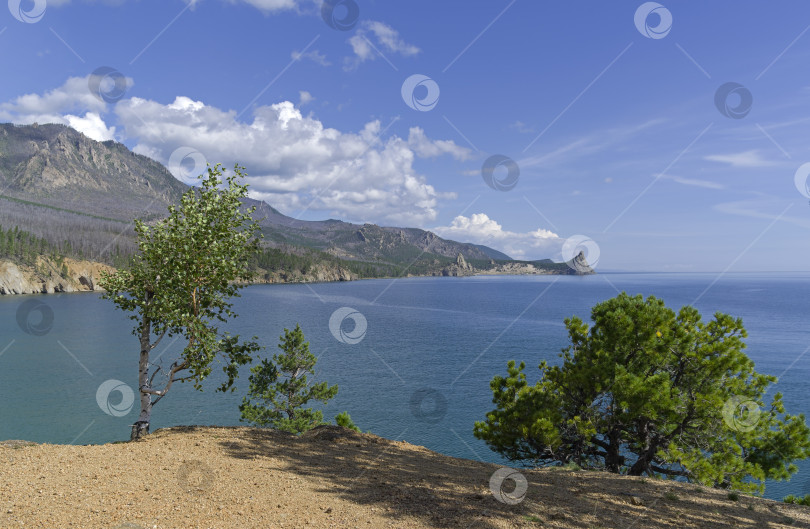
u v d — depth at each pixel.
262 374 34.38
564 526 8.19
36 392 67.00
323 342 117.19
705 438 17.98
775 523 9.77
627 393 16.83
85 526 6.43
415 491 9.49
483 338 123.75
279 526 7.14
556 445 18.00
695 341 18.25
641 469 18.17
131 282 13.66
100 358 88.25
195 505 7.61
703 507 10.41
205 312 14.02
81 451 10.13
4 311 149.25
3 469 8.49
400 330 139.88
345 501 8.52
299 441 13.12
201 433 12.77
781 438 17.02
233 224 13.61
